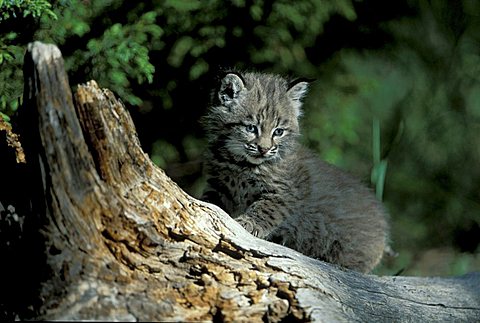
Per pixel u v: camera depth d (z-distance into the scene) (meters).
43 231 7.08
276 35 14.11
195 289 7.32
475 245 18.81
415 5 17.73
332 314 7.45
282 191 11.09
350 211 11.45
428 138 19.02
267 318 7.21
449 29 19.03
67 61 11.95
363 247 11.48
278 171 11.13
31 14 11.25
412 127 18.70
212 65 14.26
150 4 13.05
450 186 19.23
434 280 10.21
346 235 11.38
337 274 8.80
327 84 15.53
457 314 9.00
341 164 16.42
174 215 7.98
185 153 15.14
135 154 7.78
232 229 8.45
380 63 17.38
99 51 11.84
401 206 18.70
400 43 17.69
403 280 9.94
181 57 13.45
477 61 19.36
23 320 6.94
